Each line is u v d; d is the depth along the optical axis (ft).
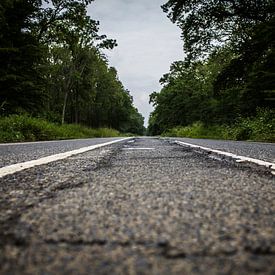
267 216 3.73
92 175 8.06
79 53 135.74
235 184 6.38
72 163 11.43
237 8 72.84
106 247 2.69
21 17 80.18
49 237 3.00
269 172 8.43
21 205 4.54
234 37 82.33
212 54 86.22
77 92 161.38
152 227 3.29
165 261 2.36
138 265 2.29
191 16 81.66
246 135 62.64
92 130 125.70
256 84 62.80
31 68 81.41
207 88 152.87
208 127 116.57
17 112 72.95
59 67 142.00
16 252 2.60
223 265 2.28
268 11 68.85
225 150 18.94
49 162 11.78
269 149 20.22
